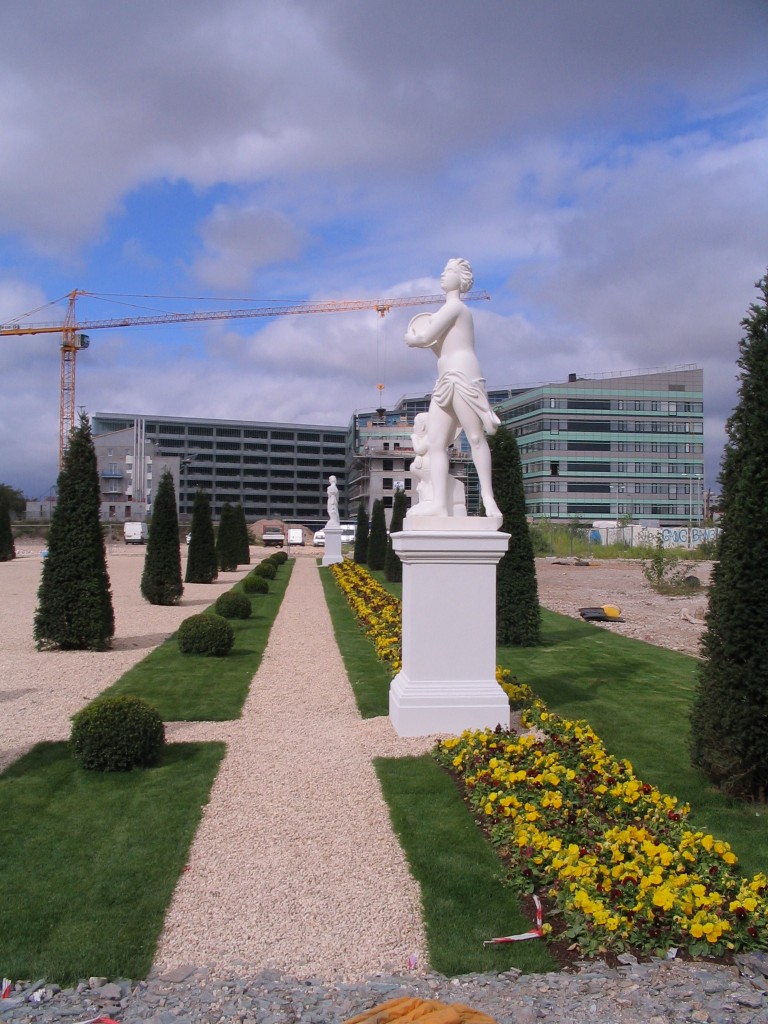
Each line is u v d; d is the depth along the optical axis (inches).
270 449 4712.1
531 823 203.8
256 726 338.0
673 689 424.8
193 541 1096.8
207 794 250.5
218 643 515.2
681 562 1422.2
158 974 154.1
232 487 4655.5
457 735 304.3
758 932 163.0
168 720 350.9
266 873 195.9
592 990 146.0
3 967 155.9
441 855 204.2
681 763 287.6
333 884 189.9
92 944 163.8
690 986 146.9
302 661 498.0
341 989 147.6
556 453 3400.6
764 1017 137.9
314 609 786.2
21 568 1376.7
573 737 273.3
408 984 148.8
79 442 544.4
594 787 227.1
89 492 544.4
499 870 195.8
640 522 3398.1
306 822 227.5
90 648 536.7
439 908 177.6
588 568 1631.4
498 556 311.7
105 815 234.4
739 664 249.9
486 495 328.8
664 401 3462.1
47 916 175.3
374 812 234.1
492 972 153.2
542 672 473.1
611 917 160.4
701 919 159.5
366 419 4141.2
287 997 144.4
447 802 240.4
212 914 176.2
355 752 289.4
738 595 249.3
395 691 322.0
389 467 3422.7
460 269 329.7
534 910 176.9
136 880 192.5
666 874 175.8
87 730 273.7
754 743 242.2
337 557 1520.7
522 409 3622.0
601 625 714.8
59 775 270.7
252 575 989.8
